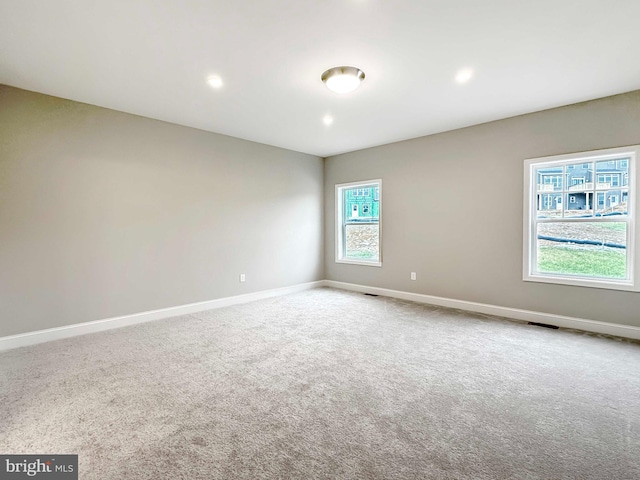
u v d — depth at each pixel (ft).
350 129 14.26
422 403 6.69
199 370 8.22
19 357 9.04
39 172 10.23
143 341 10.30
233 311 14.01
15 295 9.86
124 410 6.44
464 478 4.70
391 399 6.84
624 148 10.35
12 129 9.78
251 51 7.91
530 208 12.28
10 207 9.76
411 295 15.90
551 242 12.12
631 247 10.44
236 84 9.71
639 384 7.43
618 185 10.73
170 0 6.05
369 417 6.21
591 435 5.66
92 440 5.54
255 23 6.81
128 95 10.48
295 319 12.73
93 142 11.26
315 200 19.45
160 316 12.91
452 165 14.32
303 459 5.10
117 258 11.85
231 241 15.33
